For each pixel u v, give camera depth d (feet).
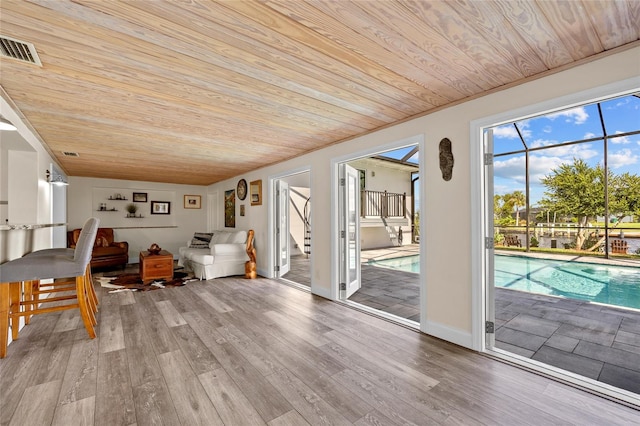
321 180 13.08
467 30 4.79
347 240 12.72
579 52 5.52
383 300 12.57
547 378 6.22
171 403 5.39
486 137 7.64
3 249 7.96
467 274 7.70
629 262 19.01
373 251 30.96
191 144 12.42
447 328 8.14
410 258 26.35
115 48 5.32
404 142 9.38
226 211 22.76
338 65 6.00
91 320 9.03
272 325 9.43
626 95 5.43
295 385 5.99
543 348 7.80
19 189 10.96
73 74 6.32
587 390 5.75
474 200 7.54
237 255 17.97
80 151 13.47
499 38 5.04
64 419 4.92
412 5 4.17
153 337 8.42
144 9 4.23
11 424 4.78
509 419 4.94
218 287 14.76
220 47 5.32
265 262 17.54
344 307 11.39
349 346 7.84
